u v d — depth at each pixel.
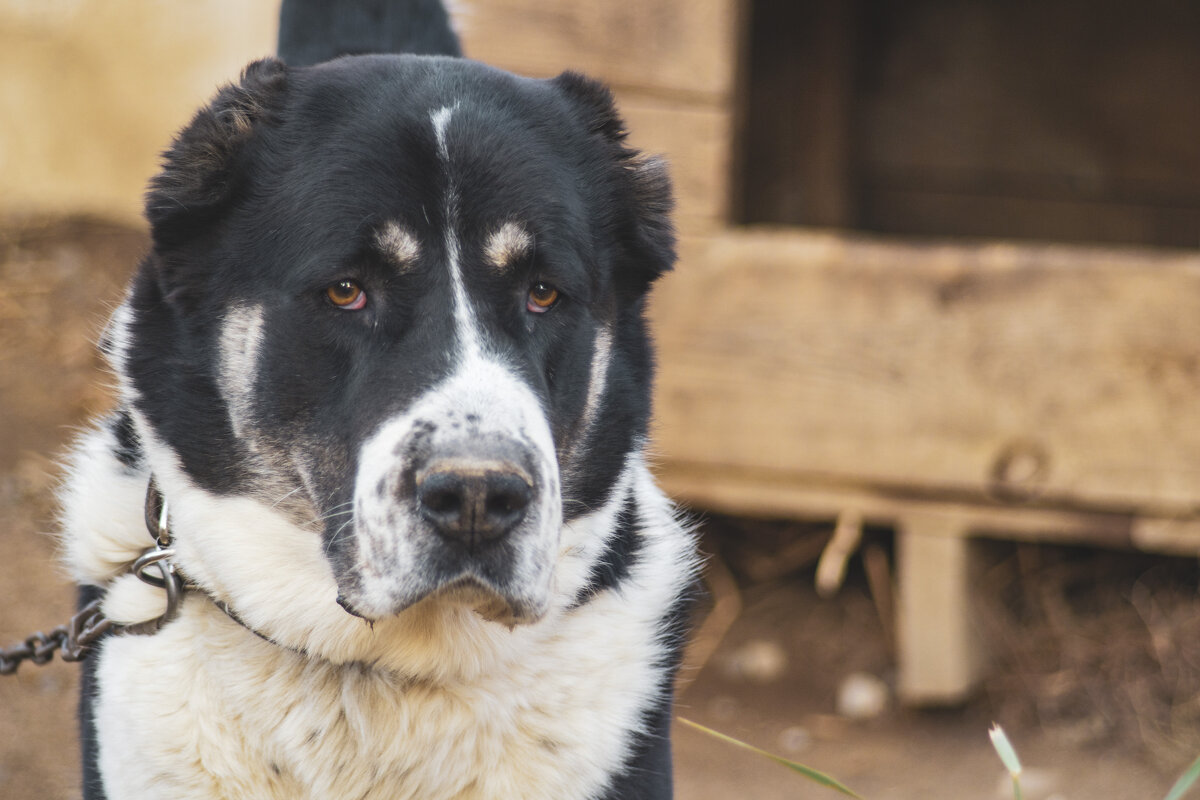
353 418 2.90
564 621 3.25
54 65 7.90
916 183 9.66
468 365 2.84
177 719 3.09
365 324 2.97
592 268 3.21
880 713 5.98
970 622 6.00
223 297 3.10
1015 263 5.72
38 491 6.14
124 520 3.32
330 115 3.10
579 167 3.30
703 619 6.50
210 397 3.12
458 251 2.96
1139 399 5.63
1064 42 9.41
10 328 6.99
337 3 4.82
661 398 6.03
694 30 5.86
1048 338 5.70
